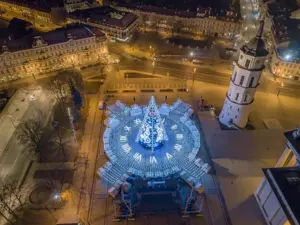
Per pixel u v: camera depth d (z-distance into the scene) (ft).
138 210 279.90
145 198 288.30
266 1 635.66
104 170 310.45
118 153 322.96
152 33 604.90
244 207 286.66
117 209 280.10
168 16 597.52
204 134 367.04
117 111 388.16
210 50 548.31
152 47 554.87
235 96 343.87
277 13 581.12
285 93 445.78
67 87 415.85
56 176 312.50
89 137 359.46
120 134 347.15
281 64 464.65
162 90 444.14
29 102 412.77
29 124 361.71
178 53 538.06
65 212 279.49
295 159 280.72
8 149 344.90
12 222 272.31
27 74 465.88
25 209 282.36
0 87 443.32
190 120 368.68
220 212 282.15
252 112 408.87
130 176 303.27
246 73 314.55
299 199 234.17
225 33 582.76
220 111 407.85
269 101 429.38
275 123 387.55
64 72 457.27
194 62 510.17
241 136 364.79
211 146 350.43
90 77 469.57
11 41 444.96
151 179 299.38
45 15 623.77
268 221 270.46
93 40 487.61
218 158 335.67
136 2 647.56
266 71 490.90
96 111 399.24
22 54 440.86
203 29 595.47
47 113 394.32
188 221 274.16
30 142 342.64
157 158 318.04
